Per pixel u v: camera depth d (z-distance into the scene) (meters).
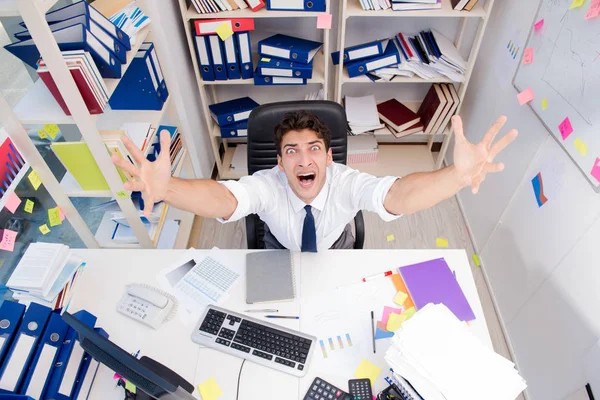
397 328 1.31
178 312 1.38
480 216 2.39
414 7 2.13
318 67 2.52
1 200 1.46
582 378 1.48
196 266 1.50
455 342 1.11
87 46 1.40
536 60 1.84
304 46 2.35
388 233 2.57
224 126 2.60
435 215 2.67
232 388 1.21
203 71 2.36
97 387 1.21
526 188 1.91
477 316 1.34
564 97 1.62
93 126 1.52
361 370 1.23
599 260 1.43
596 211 1.45
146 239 2.00
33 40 1.29
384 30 2.55
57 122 1.49
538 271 1.79
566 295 1.59
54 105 1.53
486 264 2.30
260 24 2.50
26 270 1.34
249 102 2.64
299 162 1.32
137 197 1.94
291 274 1.46
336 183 1.49
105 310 1.39
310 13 2.11
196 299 1.41
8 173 1.48
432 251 1.53
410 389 1.10
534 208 1.84
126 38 1.67
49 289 1.34
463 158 1.11
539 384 1.74
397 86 2.82
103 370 1.24
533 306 1.82
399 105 2.80
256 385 1.21
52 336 1.16
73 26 1.39
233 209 1.38
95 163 1.68
